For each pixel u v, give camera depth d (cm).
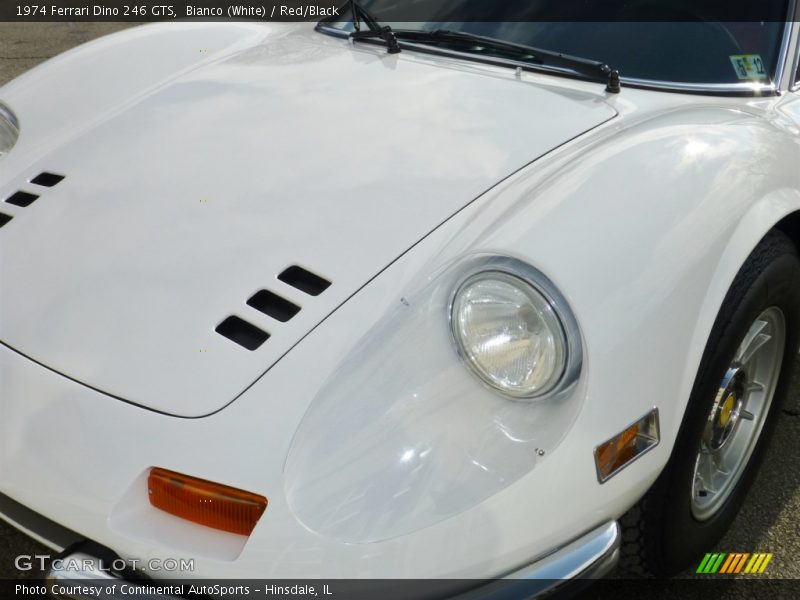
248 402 133
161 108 207
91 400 138
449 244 151
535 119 188
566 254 139
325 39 247
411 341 141
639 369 140
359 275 149
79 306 153
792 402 246
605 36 218
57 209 176
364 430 133
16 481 140
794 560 196
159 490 132
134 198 175
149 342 144
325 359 137
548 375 135
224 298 148
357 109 195
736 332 161
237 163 180
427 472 132
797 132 200
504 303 137
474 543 130
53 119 214
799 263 181
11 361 148
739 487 194
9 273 164
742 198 162
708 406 160
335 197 166
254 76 219
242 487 128
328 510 128
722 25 218
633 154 162
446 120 188
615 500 141
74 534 138
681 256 149
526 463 134
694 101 205
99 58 245
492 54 222
